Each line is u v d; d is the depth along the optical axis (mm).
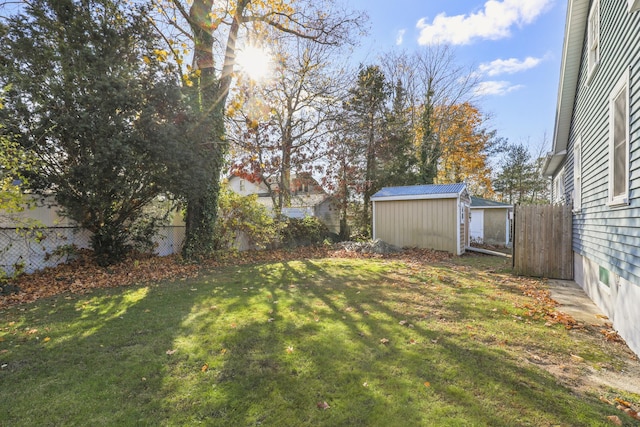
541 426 2031
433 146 20031
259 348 3145
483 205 16984
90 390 2436
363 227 16844
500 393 2387
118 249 7566
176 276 6898
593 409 2215
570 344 3318
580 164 6223
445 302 4773
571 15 5992
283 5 9664
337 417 2117
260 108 11383
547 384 2529
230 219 10086
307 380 2566
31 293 5363
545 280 6648
